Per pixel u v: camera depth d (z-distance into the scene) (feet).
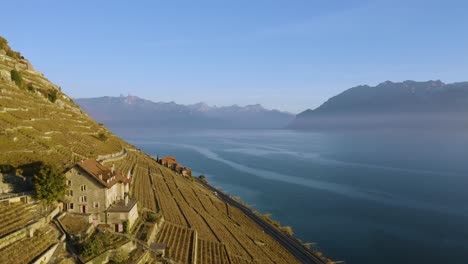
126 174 436.35
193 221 370.53
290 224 541.34
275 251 394.73
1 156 294.05
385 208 633.20
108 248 208.64
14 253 173.88
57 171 245.45
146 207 337.31
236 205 593.83
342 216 583.99
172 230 313.12
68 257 191.72
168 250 261.24
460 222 552.41
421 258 420.77
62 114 583.17
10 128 366.22
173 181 558.56
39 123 448.65
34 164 295.28
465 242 470.39
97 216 254.27
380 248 450.71
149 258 232.12
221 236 366.22
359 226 533.96
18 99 498.69
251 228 465.06
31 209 222.28
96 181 255.70
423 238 485.15
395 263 407.23
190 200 478.18
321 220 563.07
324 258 401.70
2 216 201.16
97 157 444.14
